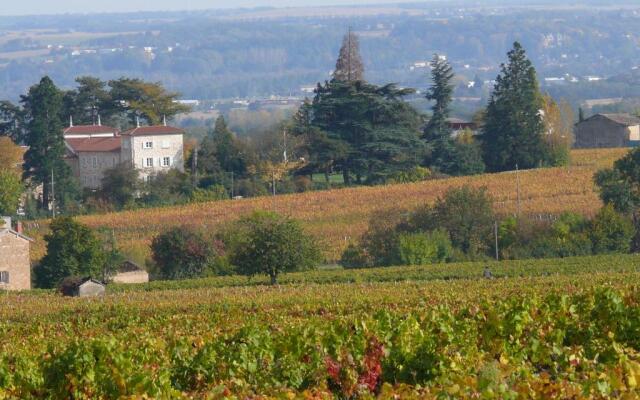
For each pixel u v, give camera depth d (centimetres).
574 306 8169
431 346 7131
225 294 15738
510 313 7825
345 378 7025
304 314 12369
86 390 6781
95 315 13588
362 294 14562
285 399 5741
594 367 6444
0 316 14038
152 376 6612
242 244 19150
